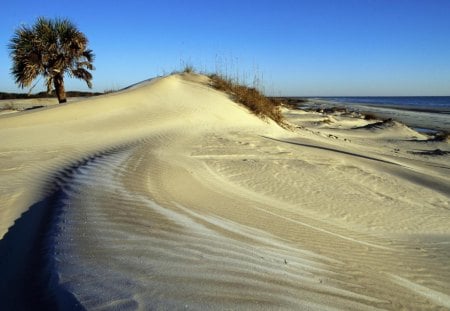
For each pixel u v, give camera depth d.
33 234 4.58
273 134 17.88
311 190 9.55
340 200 9.13
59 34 20.66
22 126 13.23
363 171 12.27
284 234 5.88
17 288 3.28
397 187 11.08
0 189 6.52
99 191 6.23
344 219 7.90
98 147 11.14
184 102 19.28
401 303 4.11
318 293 3.71
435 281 5.32
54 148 10.62
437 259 6.34
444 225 8.45
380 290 4.35
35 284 3.32
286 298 3.37
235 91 22.98
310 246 5.55
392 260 5.84
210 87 22.67
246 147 13.24
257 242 5.05
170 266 3.69
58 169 8.11
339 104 96.69
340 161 13.18
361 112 60.56
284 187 9.47
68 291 3.05
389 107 85.25
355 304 3.68
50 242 4.18
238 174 9.97
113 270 3.47
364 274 4.84
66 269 3.46
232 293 3.27
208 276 3.57
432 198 10.52
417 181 12.20
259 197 8.29
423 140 27.55
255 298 3.24
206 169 9.82
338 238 6.38
